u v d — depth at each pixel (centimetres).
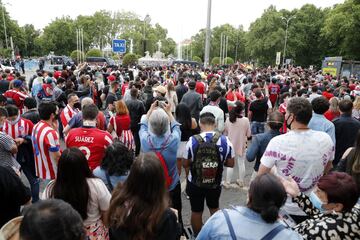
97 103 1303
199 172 392
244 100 1173
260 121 879
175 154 390
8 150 427
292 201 289
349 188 229
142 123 414
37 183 536
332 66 3756
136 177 226
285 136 308
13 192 286
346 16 4872
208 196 410
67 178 266
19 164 482
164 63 4691
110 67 2245
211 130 415
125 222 223
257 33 7431
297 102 310
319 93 1091
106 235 294
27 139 513
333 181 234
